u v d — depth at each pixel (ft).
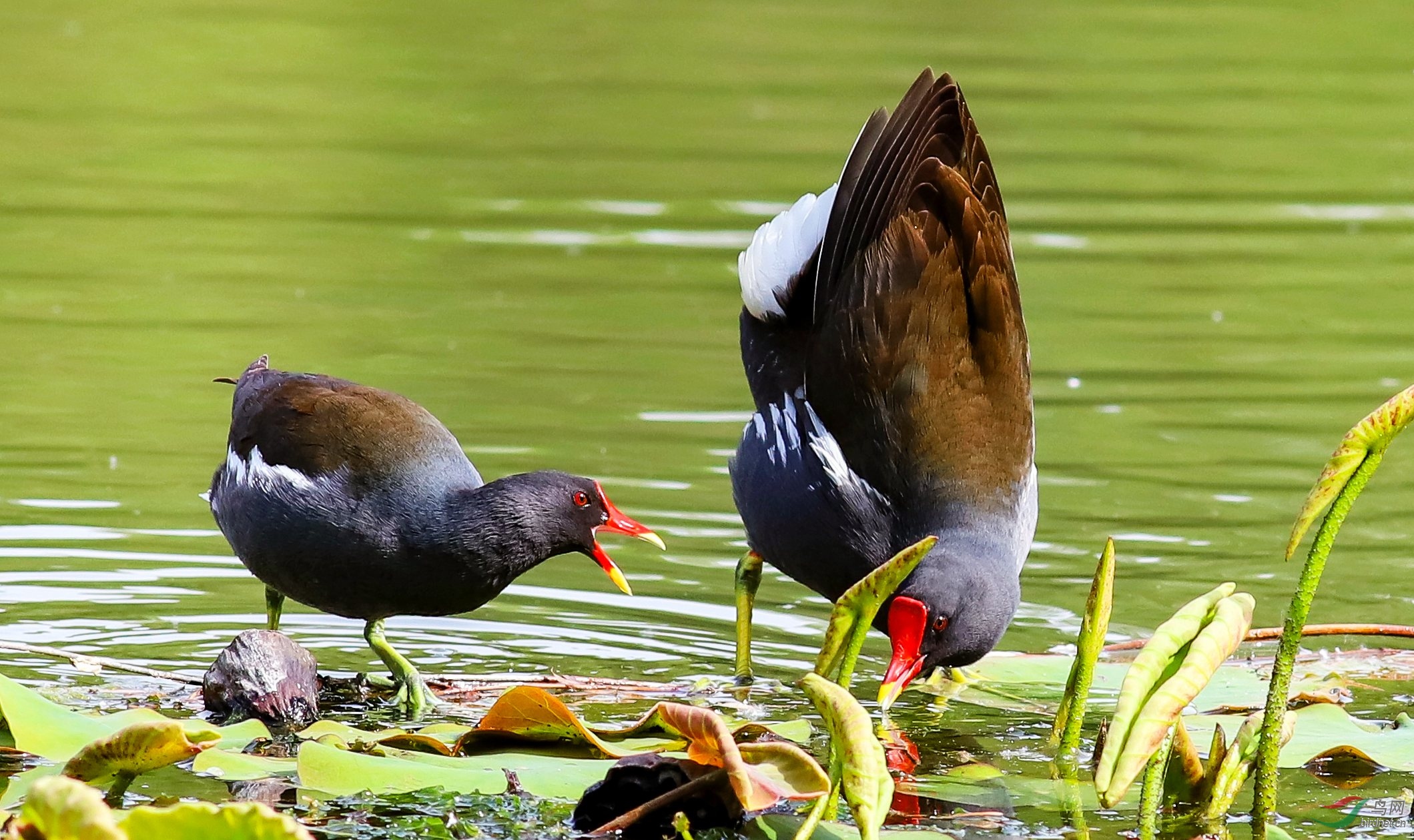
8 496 42.34
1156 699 24.00
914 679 33.01
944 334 34.40
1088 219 70.90
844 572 34.55
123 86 86.07
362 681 33.99
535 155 77.77
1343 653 35.81
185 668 33.71
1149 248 67.56
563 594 38.86
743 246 66.95
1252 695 33.09
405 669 33.06
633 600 38.63
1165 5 109.50
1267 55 96.84
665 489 44.09
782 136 80.43
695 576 39.93
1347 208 73.26
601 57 94.84
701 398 50.93
